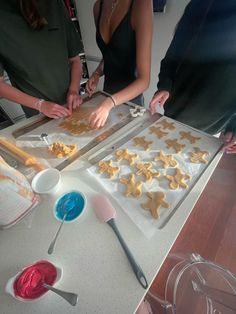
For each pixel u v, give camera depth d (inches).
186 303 27.2
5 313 13.7
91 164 23.8
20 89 36.9
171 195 19.6
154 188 20.3
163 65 34.3
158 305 27.4
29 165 23.6
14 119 74.4
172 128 27.6
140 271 14.7
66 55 35.9
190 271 30.0
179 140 25.6
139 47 29.7
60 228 17.8
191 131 26.8
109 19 32.8
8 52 30.8
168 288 29.2
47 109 31.3
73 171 23.1
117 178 21.8
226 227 37.6
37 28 29.9
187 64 30.1
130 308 13.3
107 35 35.1
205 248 35.4
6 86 33.1
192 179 21.0
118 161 23.7
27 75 34.2
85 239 17.0
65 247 16.7
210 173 21.5
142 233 16.8
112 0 31.3
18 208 18.1
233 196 41.7
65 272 15.2
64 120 31.1
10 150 24.9
